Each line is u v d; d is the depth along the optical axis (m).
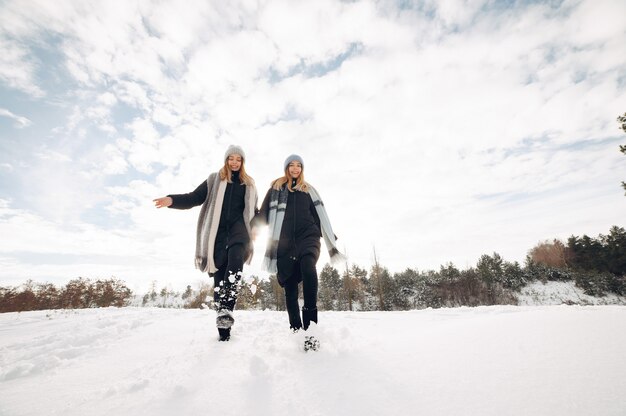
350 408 1.09
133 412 1.12
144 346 2.17
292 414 1.07
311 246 2.34
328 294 47.50
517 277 47.25
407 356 1.50
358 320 3.58
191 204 2.82
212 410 1.11
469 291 44.06
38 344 2.64
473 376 1.19
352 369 1.42
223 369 1.52
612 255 43.47
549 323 1.57
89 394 1.30
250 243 2.70
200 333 2.54
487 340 1.51
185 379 1.40
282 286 2.50
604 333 1.35
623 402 0.90
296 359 1.65
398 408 1.06
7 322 4.44
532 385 1.07
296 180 2.71
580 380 1.04
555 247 57.28
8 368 1.73
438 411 1.01
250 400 1.18
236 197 2.80
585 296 39.28
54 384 1.46
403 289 49.78
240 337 2.27
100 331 2.84
